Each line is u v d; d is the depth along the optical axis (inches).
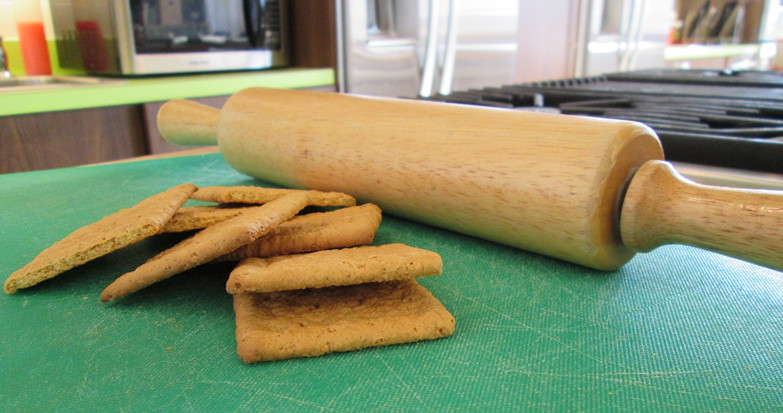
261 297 7.4
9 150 19.5
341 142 10.9
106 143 22.0
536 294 8.0
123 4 23.4
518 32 39.1
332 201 10.0
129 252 9.6
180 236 10.3
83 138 21.3
